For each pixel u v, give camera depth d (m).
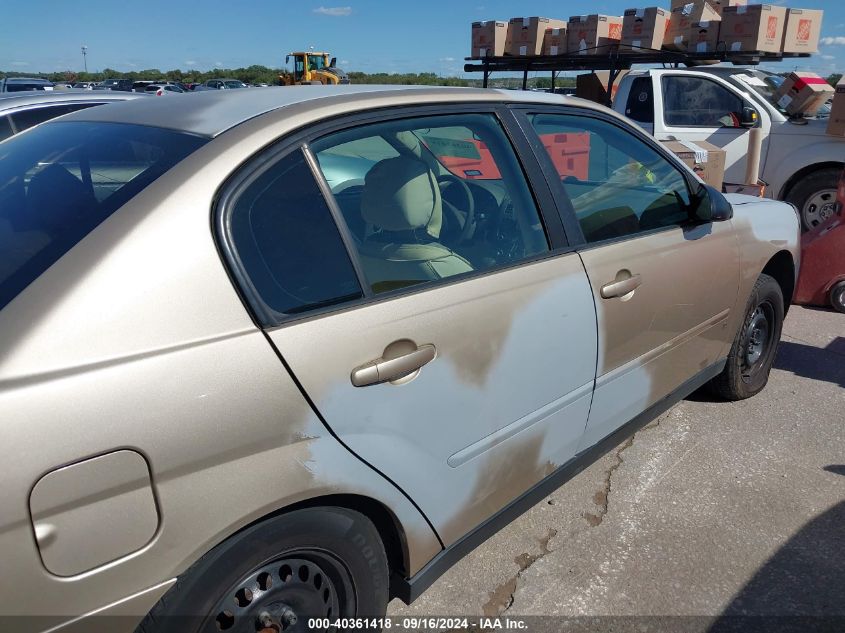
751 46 8.08
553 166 2.45
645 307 2.66
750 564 2.60
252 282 1.59
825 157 6.66
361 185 2.13
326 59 35.47
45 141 2.19
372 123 1.99
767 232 3.55
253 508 1.52
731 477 3.17
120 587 1.36
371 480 1.77
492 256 2.30
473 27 10.65
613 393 2.65
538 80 14.09
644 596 2.44
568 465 2.57
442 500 2.01
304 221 1.76
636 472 3.21
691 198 3.02
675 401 3.18
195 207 1.57
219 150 1.68
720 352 3.46
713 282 3.09
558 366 2.31
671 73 7.73
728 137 7.33
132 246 1.47
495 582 2.51
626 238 2.62
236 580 1.54
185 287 1.49
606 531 2.79
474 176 2.41
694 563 2.60
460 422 2.00
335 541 1.74
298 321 1.64
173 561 1.42
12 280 1.44
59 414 1.27
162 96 2.44
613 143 2.78
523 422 2.23
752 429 3.61
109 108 2.37
